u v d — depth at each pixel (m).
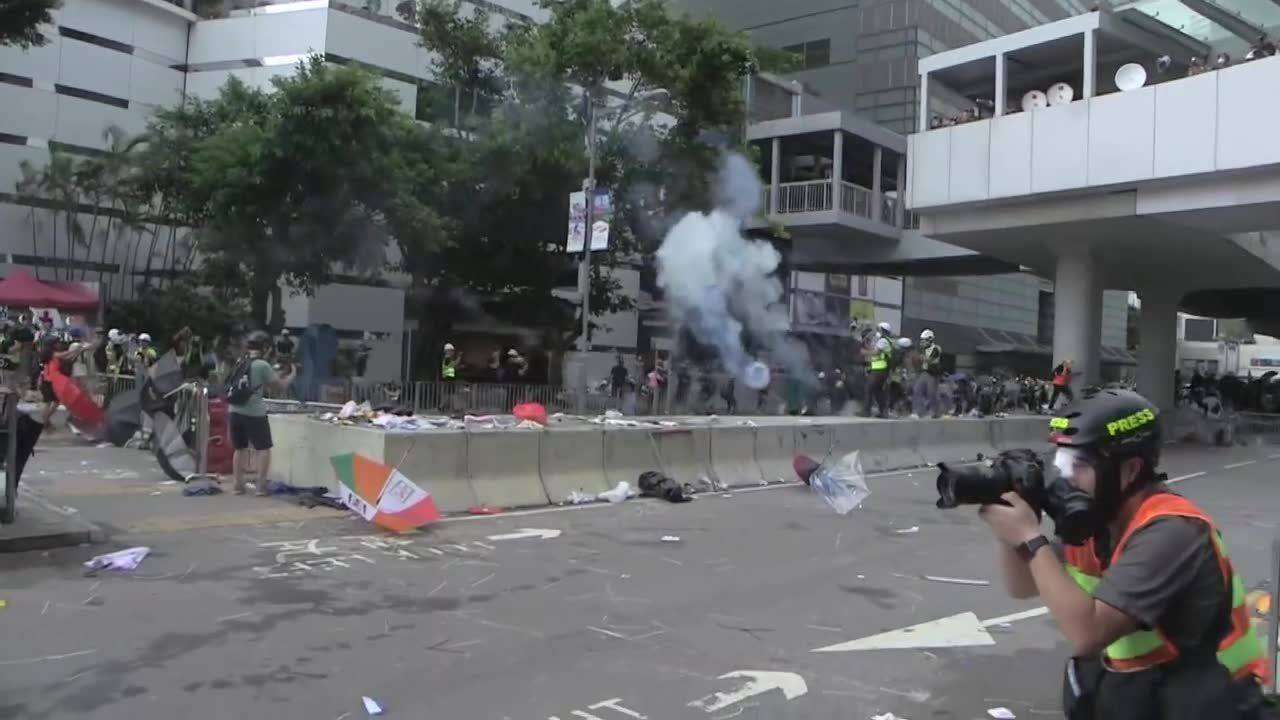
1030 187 22.11
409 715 4.71
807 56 47.69
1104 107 20.88
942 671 5.59
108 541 8.31
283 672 5.28
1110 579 2.28
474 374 30.80
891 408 19.42
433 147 24.84
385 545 8.57
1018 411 27.80
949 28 47.16
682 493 11.81
